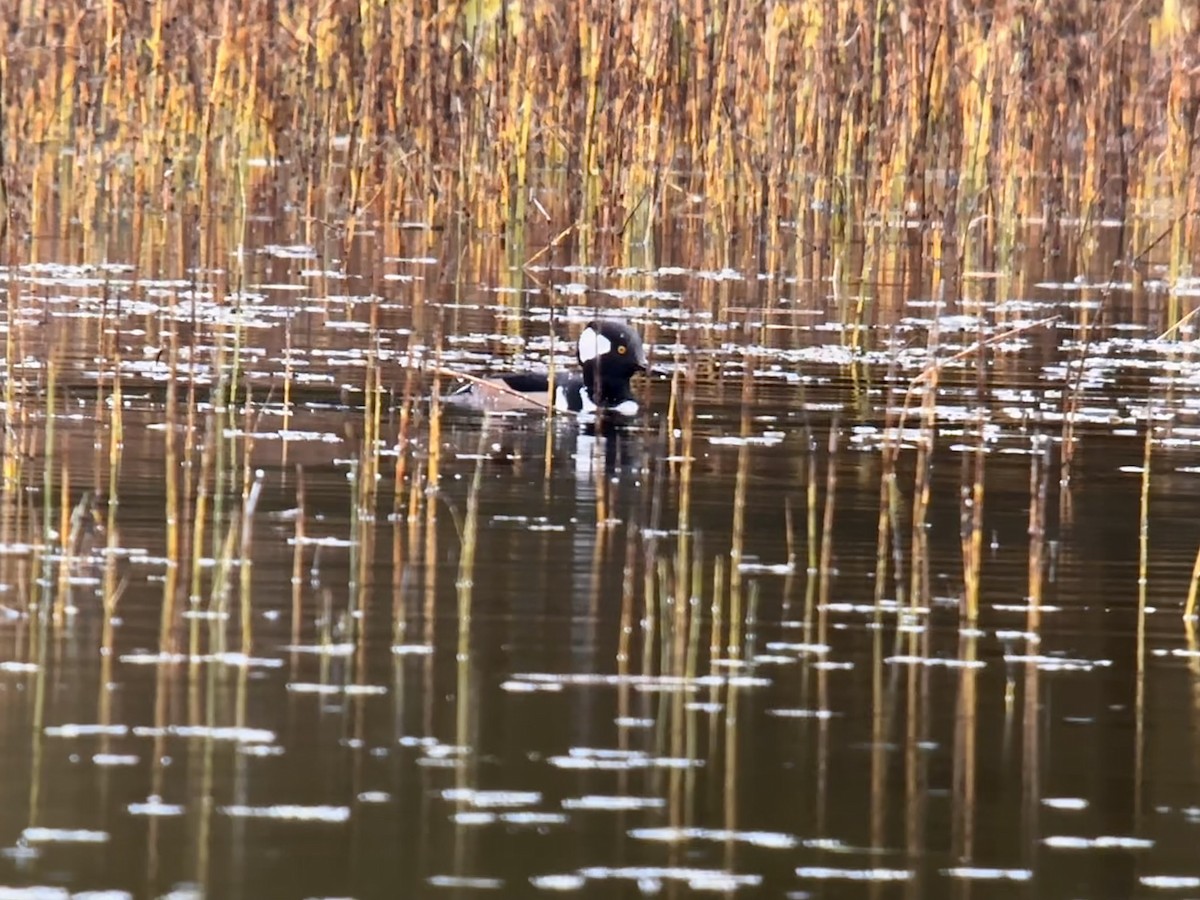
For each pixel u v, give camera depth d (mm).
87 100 45000
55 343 31859
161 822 12641
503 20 45781
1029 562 19922
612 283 41625
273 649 16281
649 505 22109
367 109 46719
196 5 46156
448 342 33531
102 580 18219
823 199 48500
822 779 13828
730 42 45719
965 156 48219
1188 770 14070
